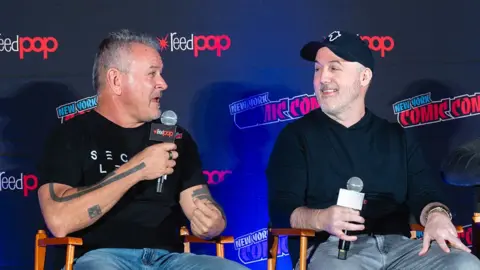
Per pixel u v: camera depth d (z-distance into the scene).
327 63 3.21
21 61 3.83
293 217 3.02
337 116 3.22
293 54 3.92
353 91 3.20
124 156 3.03
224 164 3.90
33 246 3.80
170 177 3.08
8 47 3.82
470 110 3.95
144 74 3.01
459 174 3.09
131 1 3.87
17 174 3.81
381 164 3.22
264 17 3.92
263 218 3.90
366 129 3.25
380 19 3.95
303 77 3.92
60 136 3.01
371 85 3.94
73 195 2.83
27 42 3.83
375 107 3.94
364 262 3.01
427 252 2.95
